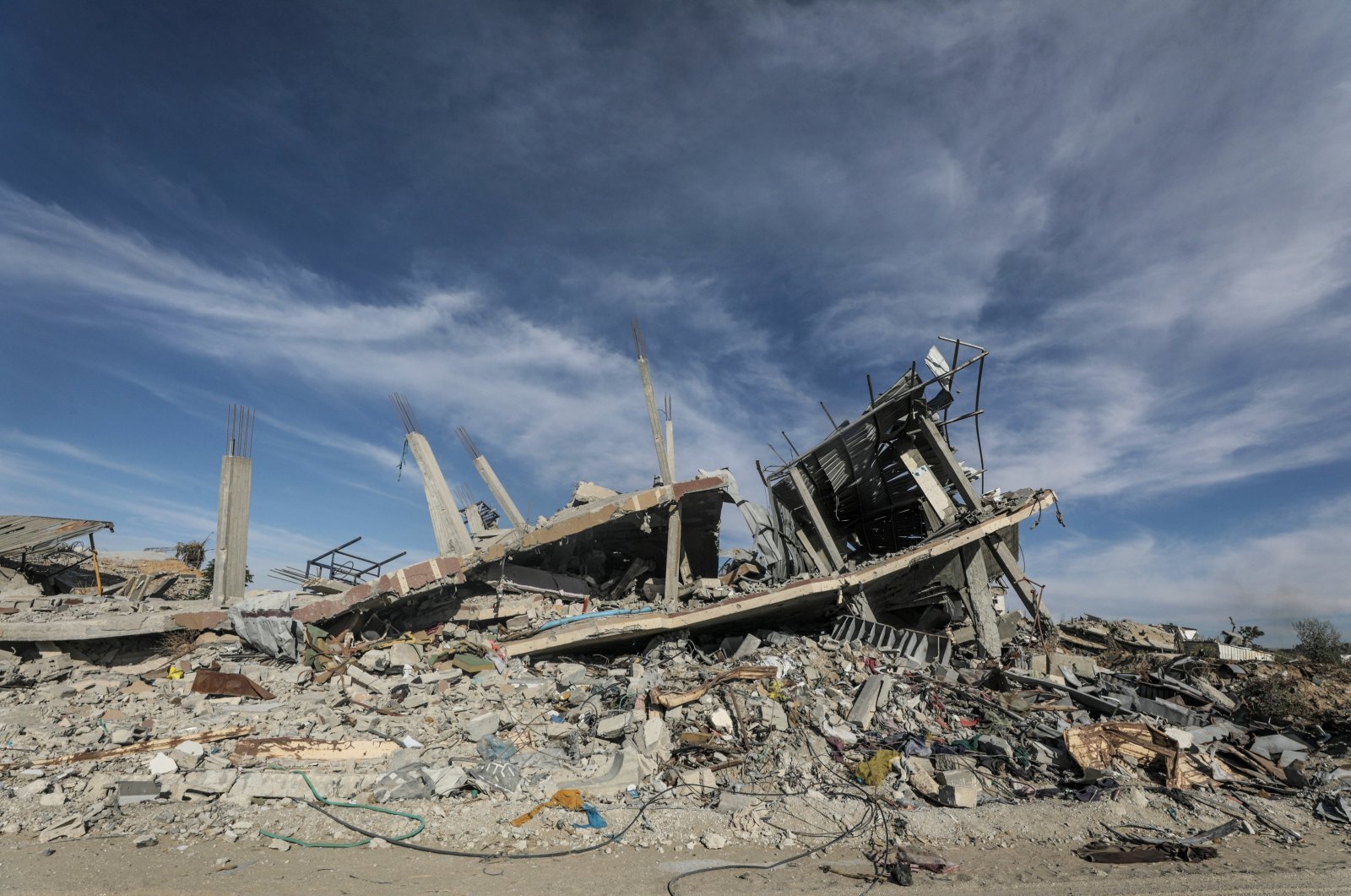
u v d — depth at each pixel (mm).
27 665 15500
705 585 19875
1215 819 11195
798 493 23375
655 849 9078
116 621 16703
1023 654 19688
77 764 10445
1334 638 22719
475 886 7539
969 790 11109
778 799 10836
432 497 21297
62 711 13023
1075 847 9812
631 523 21016
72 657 16328
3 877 7164
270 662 17062
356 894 7090
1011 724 14453
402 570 18359
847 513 26047
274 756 10969
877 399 21203
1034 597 20516
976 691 16078
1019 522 21016
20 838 8383
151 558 32250
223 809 9445
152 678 15586
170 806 9477
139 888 7027
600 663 18500
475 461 21969
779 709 13812
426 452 21859
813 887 7949
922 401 21750
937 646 18234
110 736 11719
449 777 10234
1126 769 12766
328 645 17234
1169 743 13094
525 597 19594
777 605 18547
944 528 20922
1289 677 18219
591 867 8305
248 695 14500
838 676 16422
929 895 7812
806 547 23625
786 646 17641
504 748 11938
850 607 20219
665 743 12414
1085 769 12539
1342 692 17922
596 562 23297
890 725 14141
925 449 23438
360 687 15375
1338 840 10688
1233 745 15000
